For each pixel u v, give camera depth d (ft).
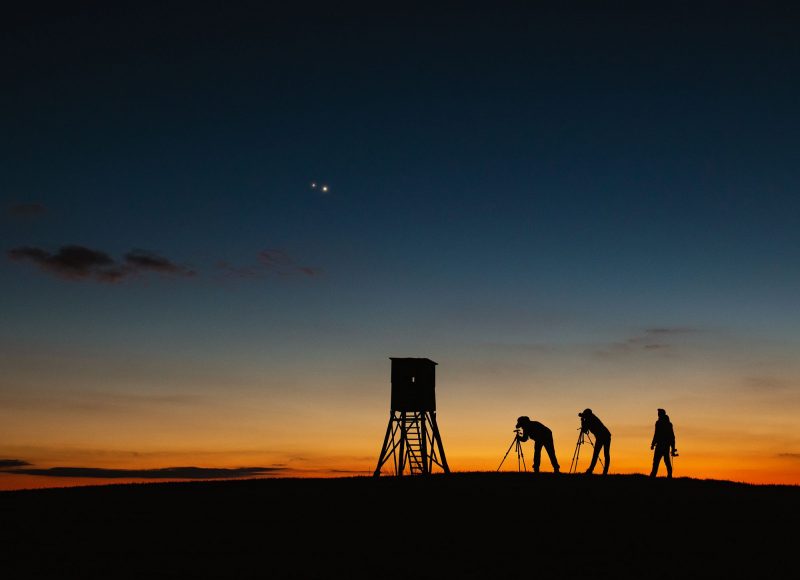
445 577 77.46
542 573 78.74
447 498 109.50
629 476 127.24
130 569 79.36
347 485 120.88
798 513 100.42
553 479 123.65
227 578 76.95
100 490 119.14
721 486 117.80
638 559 82.89
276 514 101.35
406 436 151.23
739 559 82.89
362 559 82.84
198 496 112.98
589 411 129.29
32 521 97.76
